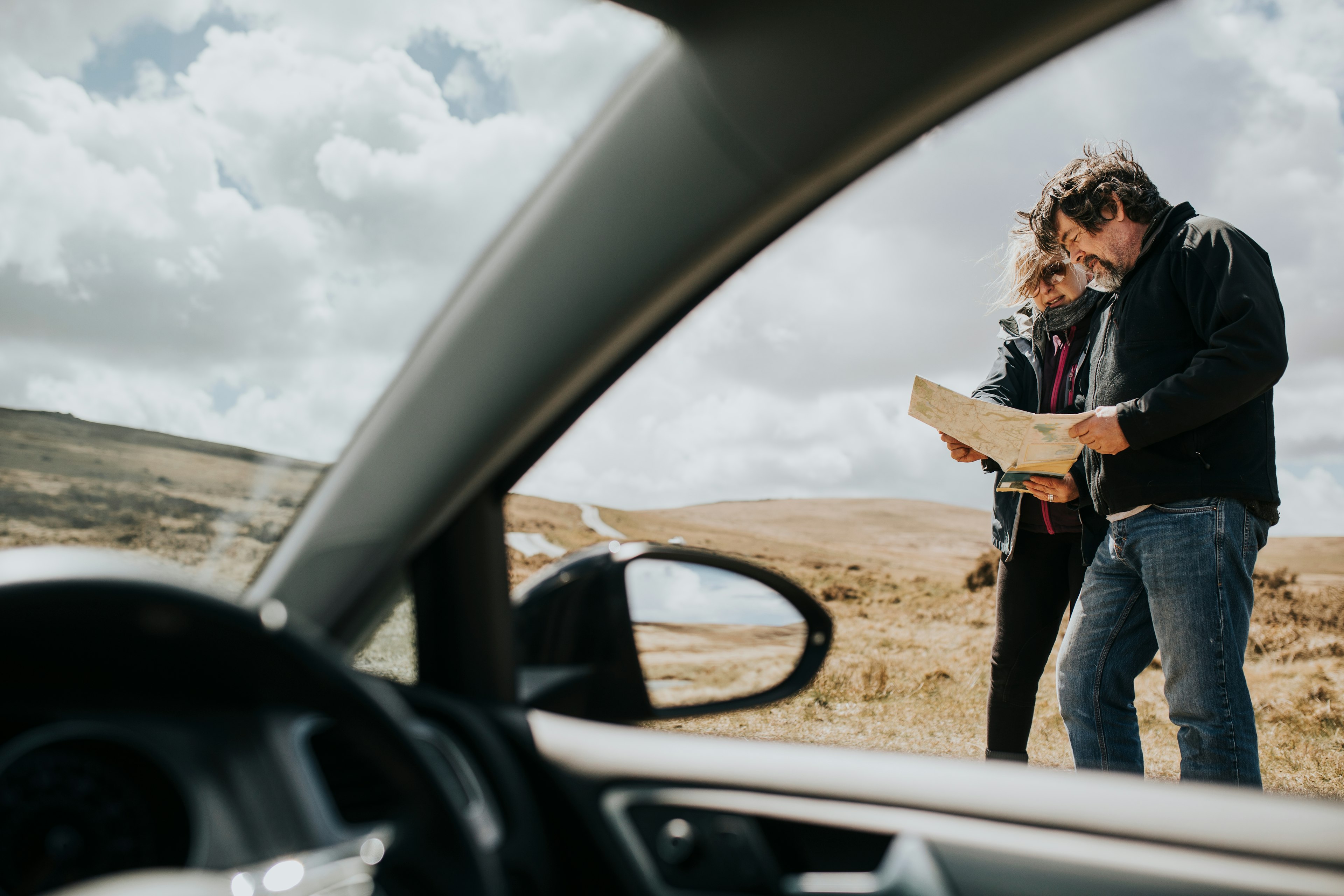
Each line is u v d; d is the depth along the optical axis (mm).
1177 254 2031
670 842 1023
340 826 629
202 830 589
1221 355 1856
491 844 948
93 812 596
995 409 2053
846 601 12594
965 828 980
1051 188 2225
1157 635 2014
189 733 615
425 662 1229
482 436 1194
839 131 1200
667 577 1354
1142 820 945
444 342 1223
